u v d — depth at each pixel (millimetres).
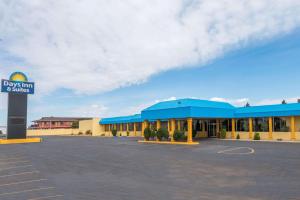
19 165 16719
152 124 45938
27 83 41000
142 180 11766
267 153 19266
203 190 9812
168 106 36188
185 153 20922
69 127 86938
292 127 30734
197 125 40906
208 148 23984
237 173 12766
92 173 13719
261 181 10992
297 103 31531
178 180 11609
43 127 84875
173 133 33312
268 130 33188
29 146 31516
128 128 56688
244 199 8555
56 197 9211
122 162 17172
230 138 37094
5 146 31812
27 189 10453
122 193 9570
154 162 16797
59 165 16562
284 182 10688
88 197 9133
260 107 34625
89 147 28875
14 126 39625
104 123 63812
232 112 36281
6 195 9594
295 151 20031
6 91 39094
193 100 36438
